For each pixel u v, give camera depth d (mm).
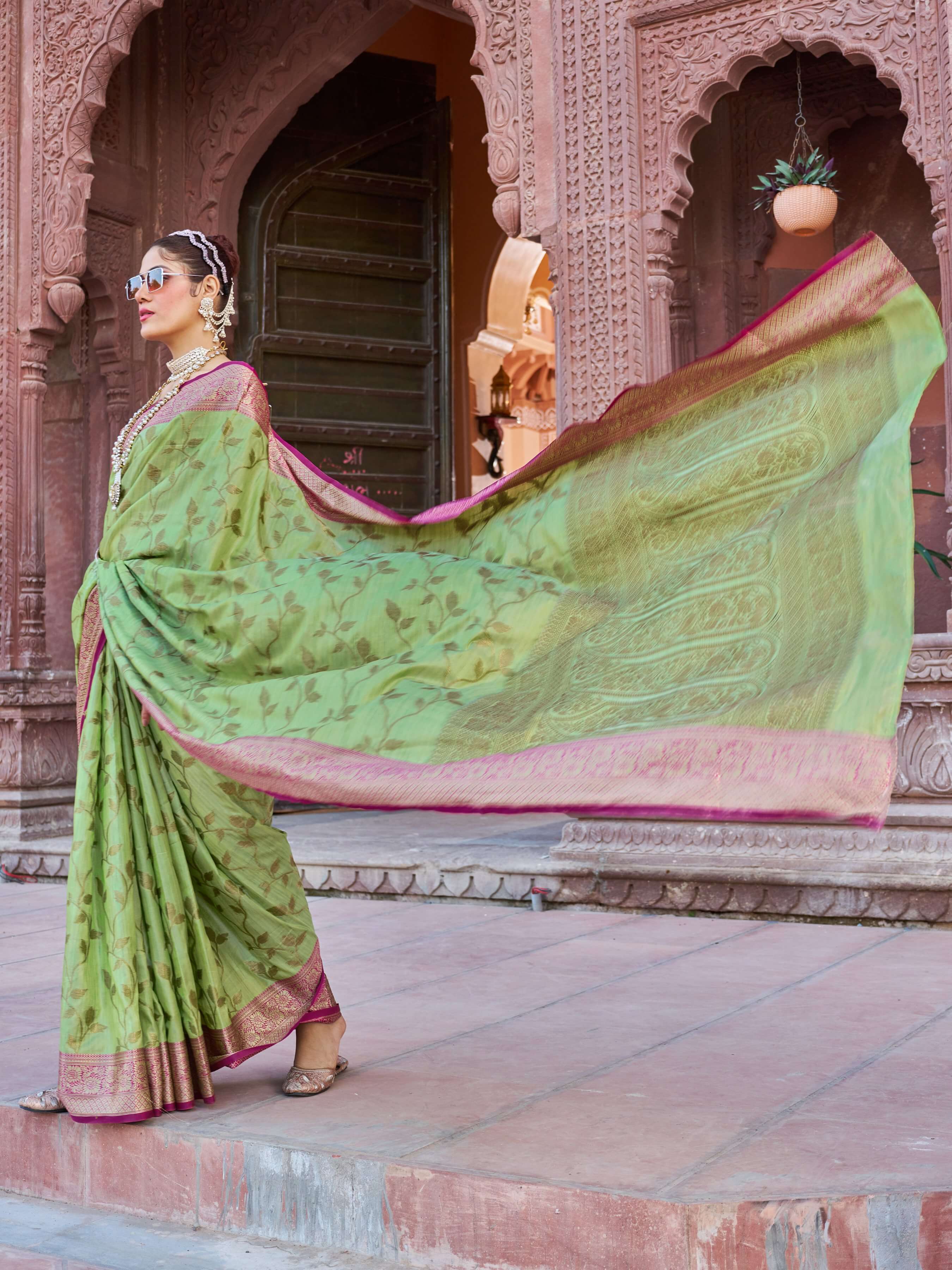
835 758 1562
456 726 1950
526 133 5059
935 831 3918
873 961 3342
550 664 2039
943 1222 1694
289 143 7395
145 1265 1898
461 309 9578
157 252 2406
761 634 1812
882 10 4398
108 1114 2129
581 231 4898
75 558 7000
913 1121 2012
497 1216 1802
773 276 6367
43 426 7074
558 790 1742
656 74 4812
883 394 1838
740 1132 1977
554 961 3457
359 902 4691
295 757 1959
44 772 5883
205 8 7148
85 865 2184
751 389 2027
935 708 3951
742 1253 1653
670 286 4824
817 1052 2457
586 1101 2176
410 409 7664
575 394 4902
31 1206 2193
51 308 6113
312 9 6863
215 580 2229
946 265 4293
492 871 4527
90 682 2297
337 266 7477
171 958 2209
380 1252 1901
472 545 2326
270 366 7305
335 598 2174
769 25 4613
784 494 1945
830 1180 1743
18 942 3949
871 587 1685
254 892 2242
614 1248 1711
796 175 5270
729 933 3840
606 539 2123
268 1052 2654
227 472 2295
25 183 6156
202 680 2148
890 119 6164
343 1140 2010
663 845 4324
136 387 6883
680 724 1747
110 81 6746
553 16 4980
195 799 2184
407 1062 2471
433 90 7797
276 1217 2000
